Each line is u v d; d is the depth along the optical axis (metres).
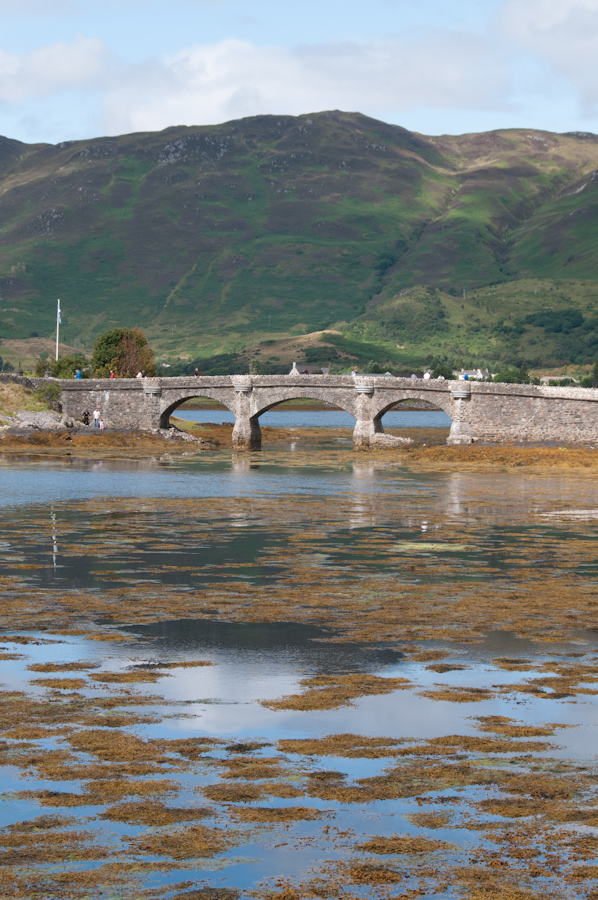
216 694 19.55
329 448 116.75
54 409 118.25
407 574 34.66
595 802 14.22
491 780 14.99
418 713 18.38
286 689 19.98
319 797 14.32
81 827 13.30
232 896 11.56
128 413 119.00
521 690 20.00
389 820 13.59
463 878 12.00
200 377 115.31
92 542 41.75
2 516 50.28
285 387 111.50
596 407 99.81
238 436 112.50
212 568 35.53
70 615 27.31
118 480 72.56
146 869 12.20
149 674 21.03
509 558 38.59
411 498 61.97
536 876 12.08
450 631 25.66
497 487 70.50
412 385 106.25
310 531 46.09
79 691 19.70
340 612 28.00
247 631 25.47
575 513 54.56
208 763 15.62
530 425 102.44
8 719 17.75
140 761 15.66
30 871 12.12
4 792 14.39
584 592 31.50
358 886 11.85
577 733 17.25
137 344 149.88
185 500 58.94
